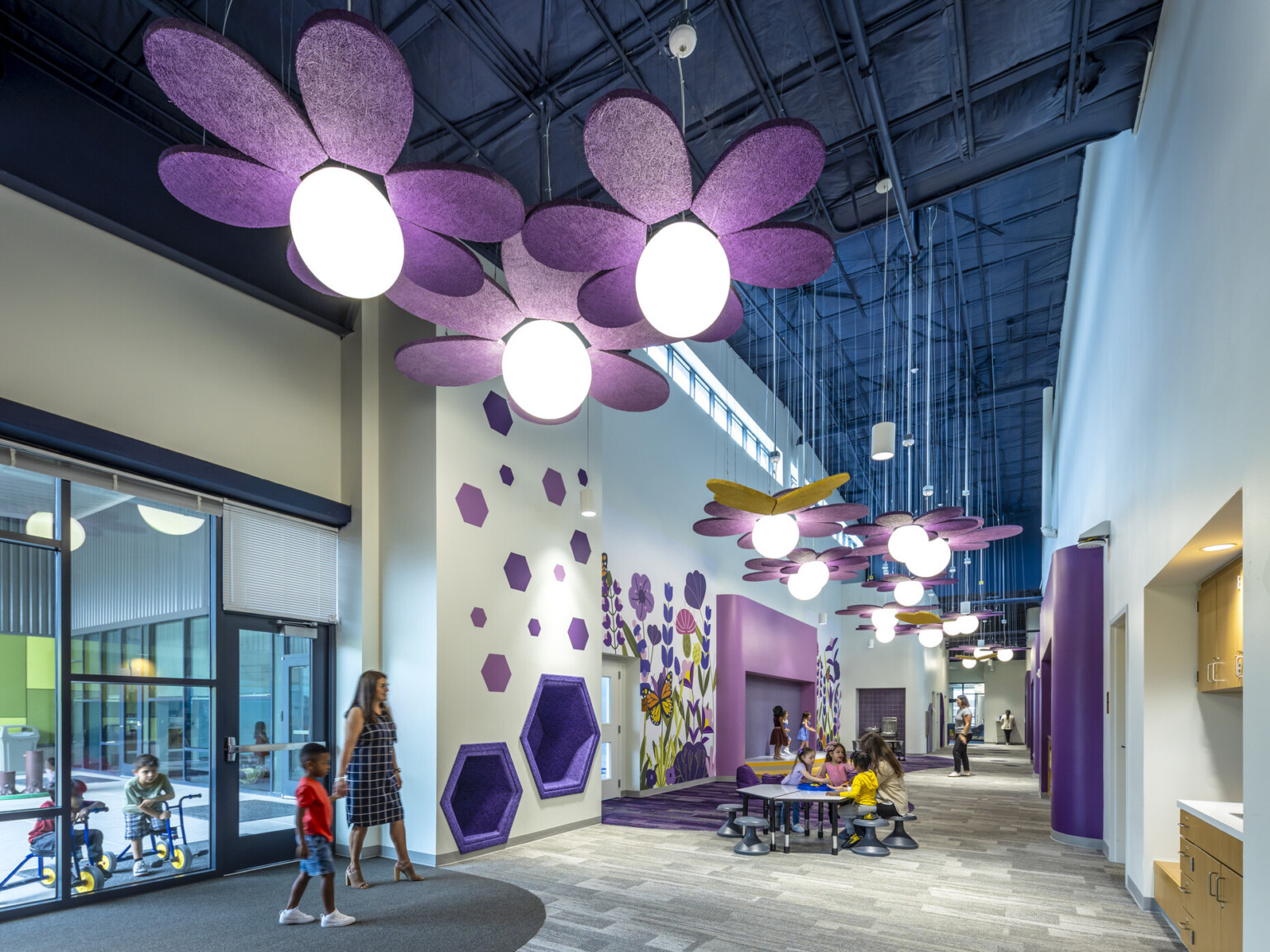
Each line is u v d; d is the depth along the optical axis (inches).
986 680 1202.0
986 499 924.6
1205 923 147.8
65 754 180.2
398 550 247.1
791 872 225.5
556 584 289.9
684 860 236.8
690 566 468.1
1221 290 136.9
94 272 194.7
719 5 211.6
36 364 181.2
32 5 179.9
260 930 165.8
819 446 761.6
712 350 510.3
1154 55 213.0
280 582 233.0
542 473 289.6
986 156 266.5
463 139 246.4
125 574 196.4
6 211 178.5
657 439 440.8
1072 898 202.7
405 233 126.9
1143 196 223.8
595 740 301.4
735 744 485.7
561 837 270.7
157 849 198.2
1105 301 298.2
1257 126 117.0
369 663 245.0
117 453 185.0
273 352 239.6
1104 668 284.8
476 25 208.8
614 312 145.9
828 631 784.9
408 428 251.0
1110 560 275.9
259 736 226.4
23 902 172.6
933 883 216.2
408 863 209.9
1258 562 113.2
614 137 106.7
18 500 175.6
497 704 255.1
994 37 223.6
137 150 203.0
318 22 91.3
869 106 246.5
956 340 553.6
